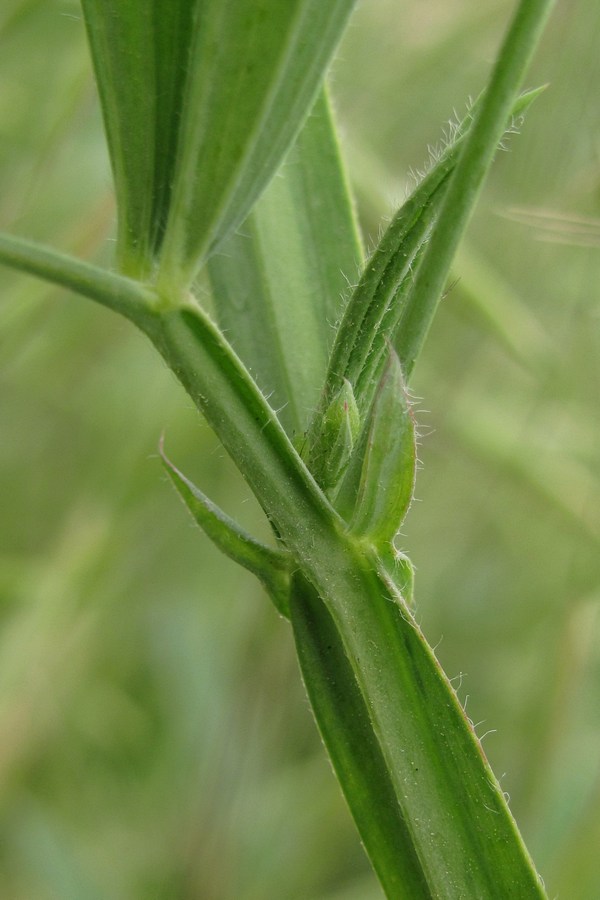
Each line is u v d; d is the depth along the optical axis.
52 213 0.25
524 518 0.29
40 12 0.23
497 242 0.25
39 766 0.29
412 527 0.32
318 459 0.13
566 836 0.24
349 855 0.30
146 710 0.30
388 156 0.26
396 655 0.13
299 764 0.30
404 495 0.13
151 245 0.13
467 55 0.26
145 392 0.25
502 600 0.33
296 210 0.15
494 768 0.30
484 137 0.12
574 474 0.25
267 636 0.28
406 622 0.13
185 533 0.31
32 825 0.28
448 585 0.33
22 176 0.25
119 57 0.13
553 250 0.24
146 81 0.13
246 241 0.15
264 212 0.15
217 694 0.30
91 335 0.27
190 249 0.13
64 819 0.29
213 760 0.28
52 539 0.28
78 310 0.27
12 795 0.25
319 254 0.15
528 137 0.19
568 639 0.25
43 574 0.24
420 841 0.13
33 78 0.24
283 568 0.13
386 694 0.13
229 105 0.12
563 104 0.19
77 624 0.24
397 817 0.13
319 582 0.13
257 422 0.13
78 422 0.31
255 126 0.12
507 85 0.12
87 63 0.22
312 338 0.14
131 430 0.24
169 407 0.23
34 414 0.31
